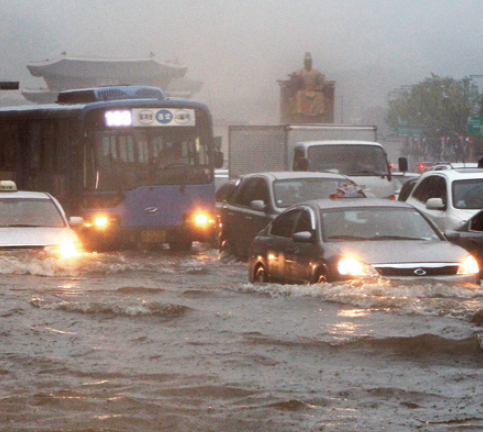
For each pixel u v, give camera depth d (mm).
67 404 10578
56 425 9727
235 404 10625
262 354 13359
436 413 10203
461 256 19109
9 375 12078
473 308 16672
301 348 13758
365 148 42094
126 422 9859
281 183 29484
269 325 15547
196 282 23359
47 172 36031
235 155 49750
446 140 167750
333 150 41875
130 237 34875
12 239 26078
